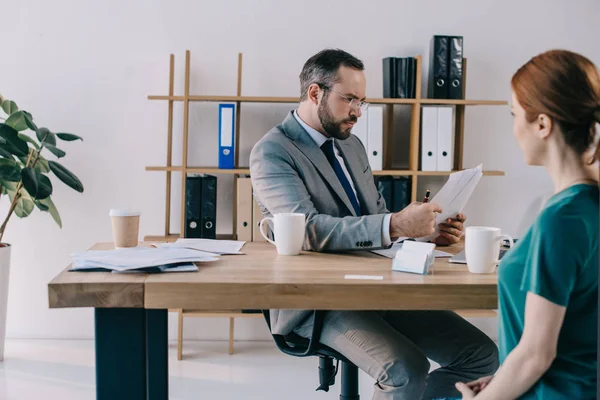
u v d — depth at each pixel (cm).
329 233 192
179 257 168
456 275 160
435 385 198
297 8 390
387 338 178
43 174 357
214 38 388
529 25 397
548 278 115
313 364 362
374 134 368
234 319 398
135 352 156
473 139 402
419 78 370
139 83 388
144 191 394
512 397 120
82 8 383
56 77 385
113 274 158
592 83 120
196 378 337
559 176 122
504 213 407
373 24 392
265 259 181
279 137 221
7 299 360
